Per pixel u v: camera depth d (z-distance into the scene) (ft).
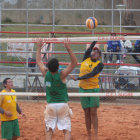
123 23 118.93
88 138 39.86
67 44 32.19
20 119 54.24
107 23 105.91
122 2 114.62
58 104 31.76
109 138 43.19
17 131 37.96
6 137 37.04
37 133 45.70
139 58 71.61
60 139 42.70
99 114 59.00
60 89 31.91
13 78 69.21
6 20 120.78
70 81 69.51
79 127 48.93
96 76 38.65
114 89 66.28
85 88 38.63
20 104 68.18
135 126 50.19
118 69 65.16
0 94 36.04
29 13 97.66
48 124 32.42
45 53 63.52
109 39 34.83
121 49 65.00
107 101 70.49
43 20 97.66
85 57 39.58
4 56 75.66
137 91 66.90
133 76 63.05
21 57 73.26
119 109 63.72
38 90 69.31
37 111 61.16
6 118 36.76
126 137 43.86
